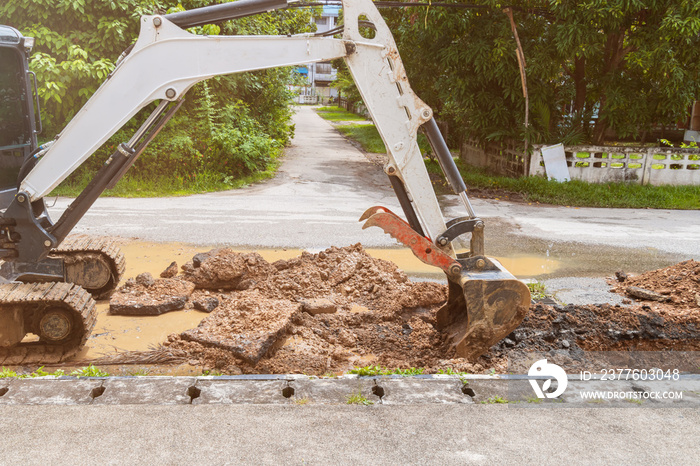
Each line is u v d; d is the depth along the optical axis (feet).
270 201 43.04
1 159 20.03
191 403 12.07
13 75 20.36
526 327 18.85
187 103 53.78
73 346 17.46
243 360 16.56
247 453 10.36
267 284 22.12
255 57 16.78
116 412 11.61
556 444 10.82
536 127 53.26
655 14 46.29
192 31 47.78
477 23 50.88
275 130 70.54
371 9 16.93
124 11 48.67
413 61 60.85
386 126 17.37
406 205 18.31
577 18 44.83
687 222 39.55
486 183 51.52
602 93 53.98
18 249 18.04
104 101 16.92
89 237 23.58
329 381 13.16
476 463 10.21
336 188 49.93
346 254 25.23
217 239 30.81
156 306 20.72
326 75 259.39
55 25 47.93
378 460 10.24
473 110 55.26
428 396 12.52
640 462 10.31
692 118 75.05
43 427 11.03
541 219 39.42
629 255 30.12
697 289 22.75
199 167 49.65
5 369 16.40
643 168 52.29
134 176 47.88
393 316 20.70
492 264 17.67
